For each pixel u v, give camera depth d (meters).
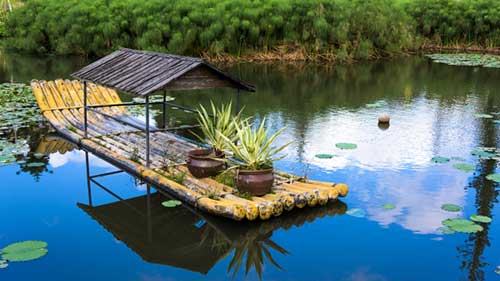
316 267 5.25
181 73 7.15
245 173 6.42
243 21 20.61
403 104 13.24
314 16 21.20
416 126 10.89
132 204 6.79
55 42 21.66
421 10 25.62
